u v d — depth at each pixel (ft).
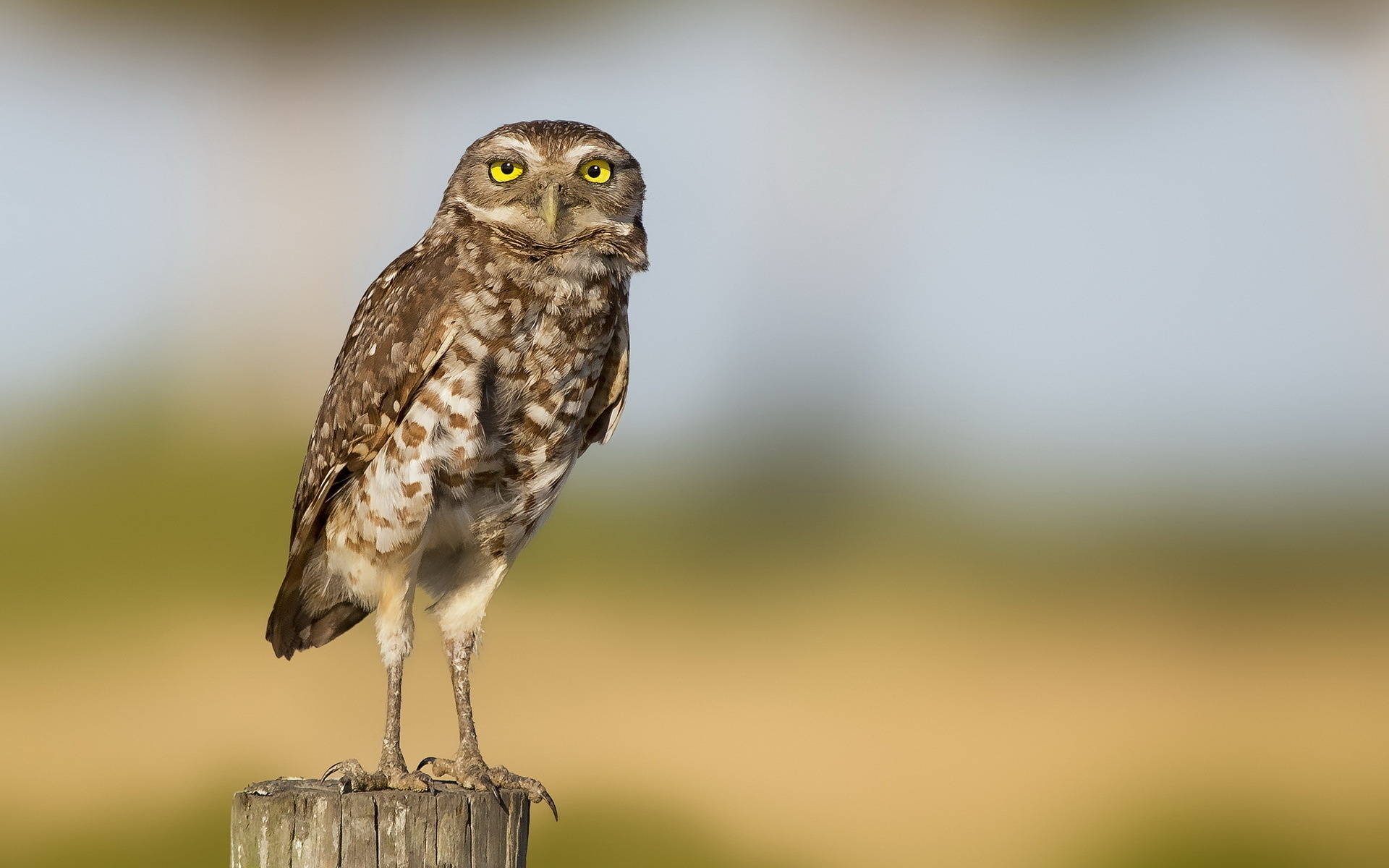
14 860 36.14
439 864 15.60
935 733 51.42
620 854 37.76
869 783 45.68
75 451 66.80
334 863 15.40
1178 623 69.87
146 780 41.11
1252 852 42.83
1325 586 76.54
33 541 57.93
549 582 69.00
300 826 15.43
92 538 59.57
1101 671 61.46
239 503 63.31
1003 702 56.03
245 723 46.29
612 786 42.70
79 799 39.60
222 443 70.49
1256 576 77.30
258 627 55.42
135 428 69.97
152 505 61.41
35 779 40.93
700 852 38.42
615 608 65.87
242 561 60.03
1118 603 72.95
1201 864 40.65
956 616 68.85
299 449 69.87
